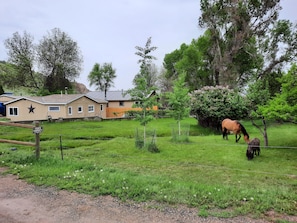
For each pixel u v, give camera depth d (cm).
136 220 340
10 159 684
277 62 2734
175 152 968
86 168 607
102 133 1586
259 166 759
